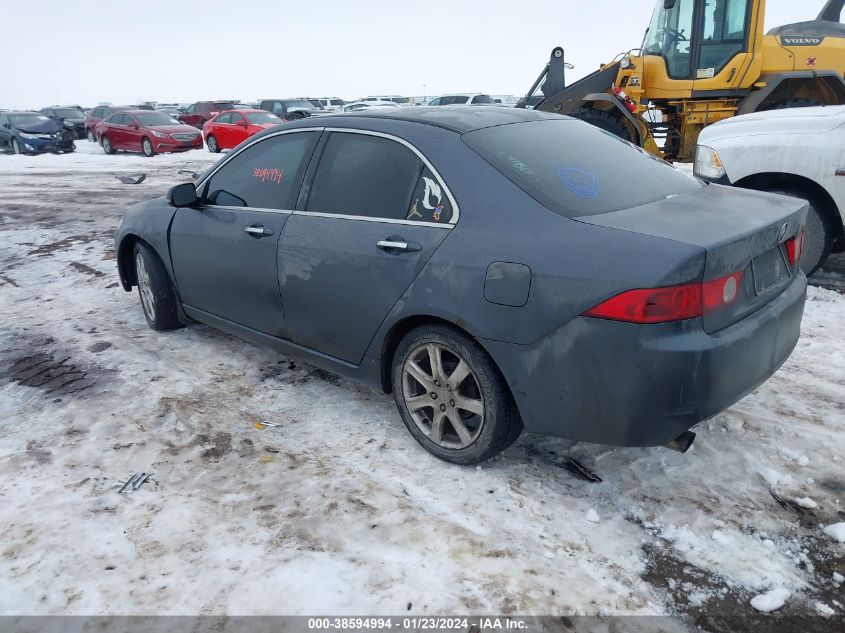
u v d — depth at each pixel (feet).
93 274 22.15
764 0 32.94
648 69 36.60
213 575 7.90
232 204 13.07
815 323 15.16
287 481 9.77
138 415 11.93
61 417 11.93
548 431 8.79
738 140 17.61
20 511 9.20
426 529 8.61
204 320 14.61
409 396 10.34
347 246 10.42
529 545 8.28
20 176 55.83
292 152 12.04
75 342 15.76
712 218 8.57
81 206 37.99
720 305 7.97
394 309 9.86
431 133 10.09
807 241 17.25
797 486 9.27
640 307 7.53
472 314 8.85
